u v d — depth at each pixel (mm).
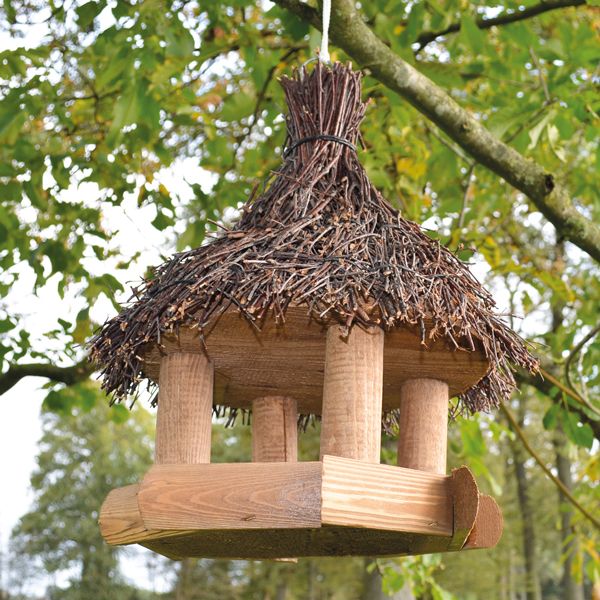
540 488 16344
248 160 3766
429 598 8133
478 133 2826
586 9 4051
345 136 1793
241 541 1650
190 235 3299
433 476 1441
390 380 1825
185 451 1598
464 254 3174
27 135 3936
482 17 3711
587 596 14758
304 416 2326
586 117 3154
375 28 3125
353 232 1568
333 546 1732
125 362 1688
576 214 2941
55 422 33344
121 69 2818
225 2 3107
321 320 1529
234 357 1716
